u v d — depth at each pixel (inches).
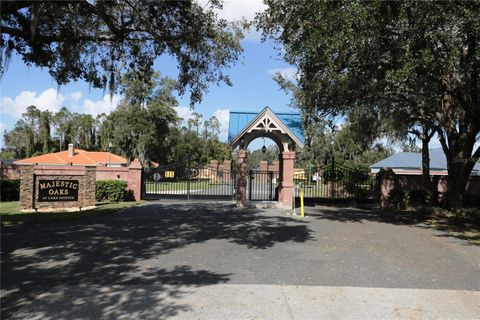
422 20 425.1
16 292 228.2
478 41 445.4
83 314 196.1
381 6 428.1
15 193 917.2
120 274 268.8
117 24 483.5
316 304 219.5
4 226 470.3
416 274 290.4
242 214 638.5
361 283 262.2
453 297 237.3
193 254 335.6
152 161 2496.3
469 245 417.1
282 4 533.6
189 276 267.6
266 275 275.3
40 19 414.0
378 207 808.9
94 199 703.1
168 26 486.9
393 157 1721.2
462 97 604.7
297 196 927.0
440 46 474.9
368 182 919.7
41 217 547.8
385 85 548.1
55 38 430.0
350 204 862.5
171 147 2506.2
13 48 433.4
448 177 710.5
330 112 667.4
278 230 482.0
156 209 685.9
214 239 409.1
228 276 270.2
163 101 2128.4
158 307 207.9
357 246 394.6
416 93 589.3
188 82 565.6
